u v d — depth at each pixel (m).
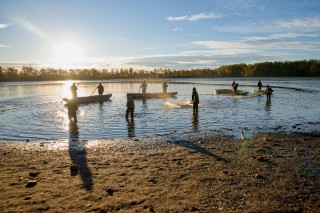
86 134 15.58
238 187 7.70
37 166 9.76
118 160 10.45
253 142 13.09
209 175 8.65
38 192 7.36
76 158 10.80
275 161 10.07
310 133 15.02
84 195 7.17
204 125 17.89
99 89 35.69
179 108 26.53
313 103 29.66
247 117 20.86
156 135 15.12
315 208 6.47
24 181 8.16
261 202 6.77
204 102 31.58
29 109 27.36
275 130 16.05
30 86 89.62
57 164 9.98
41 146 12.94
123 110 25.70
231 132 15.66
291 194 7.24
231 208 6.45
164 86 39.25
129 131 16.25
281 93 43.53
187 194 7.24
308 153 11.12
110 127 17.48
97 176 8.62
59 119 20.78
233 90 43.81
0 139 14.56
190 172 8.95
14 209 6.38
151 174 8.77
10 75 179.75
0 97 44.38
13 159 10.72
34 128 17.36
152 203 6.71
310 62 150.62
